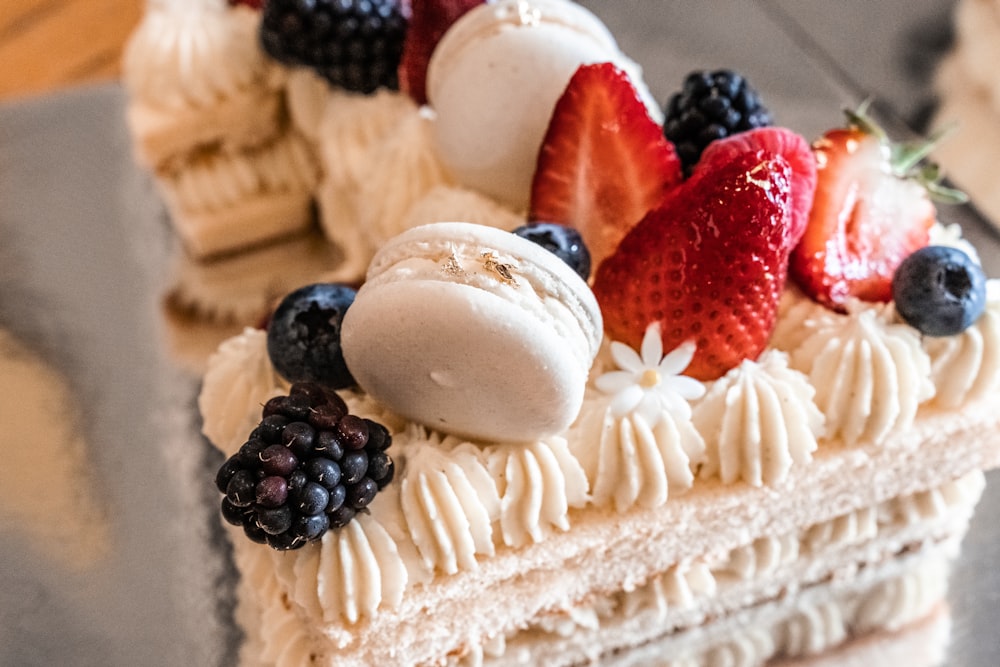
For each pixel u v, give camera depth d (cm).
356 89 43
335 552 34
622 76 36
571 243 35
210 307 44
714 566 38
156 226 46
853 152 37
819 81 48
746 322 35
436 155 40
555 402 33
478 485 34
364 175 42
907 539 39
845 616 38
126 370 42
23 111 49
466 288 32
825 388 36
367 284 33
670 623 38
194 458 41
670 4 50
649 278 35
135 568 39
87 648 37
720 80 37
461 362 32
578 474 35
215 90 45
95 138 48
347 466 32
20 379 42
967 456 38
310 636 35
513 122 37
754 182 34
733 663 37
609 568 36
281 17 42
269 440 32
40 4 55
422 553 34
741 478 36
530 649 37
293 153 46
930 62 49
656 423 35
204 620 38
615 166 36
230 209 46
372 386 34
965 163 47
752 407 35
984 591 38
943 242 38
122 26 54
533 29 38
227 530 39
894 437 36
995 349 36
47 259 45
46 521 39
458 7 39
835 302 36
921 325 36
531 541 35
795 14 51
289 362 35
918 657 37
